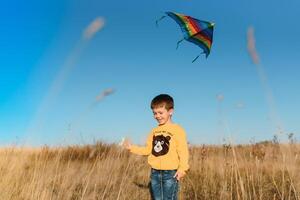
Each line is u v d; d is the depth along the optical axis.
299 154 6.20
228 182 7.23
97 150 9.32
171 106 5.31
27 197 5.69
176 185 5.15
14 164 6.25
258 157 8.23
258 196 6.43
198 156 9.34
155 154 5.23
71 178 7.49
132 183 7.66
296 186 6.21
